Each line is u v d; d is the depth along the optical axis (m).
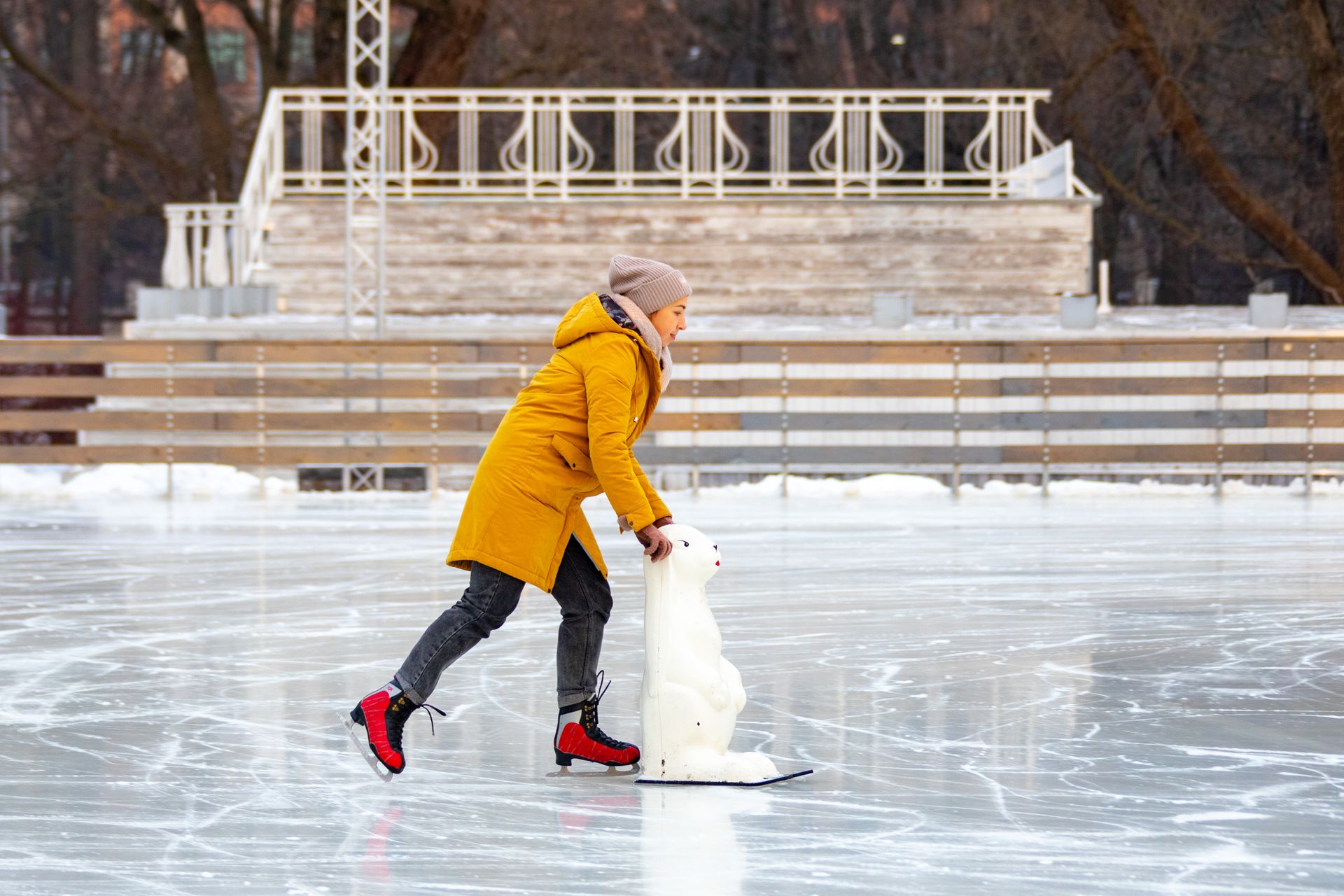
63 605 15.84
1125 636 13.97
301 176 39.44
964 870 7.36
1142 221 76.19
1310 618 14.98
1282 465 29.09
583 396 9.10
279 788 8.97
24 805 8.56
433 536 22.09
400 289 37.69
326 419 28.80
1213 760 9.52
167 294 33.28
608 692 11.69
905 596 16.41
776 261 37.84
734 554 19.84
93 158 80.06
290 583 17.41
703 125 42.44
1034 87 66.31
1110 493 29.06
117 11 82.38
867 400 28.91
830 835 7.95
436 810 8.50
